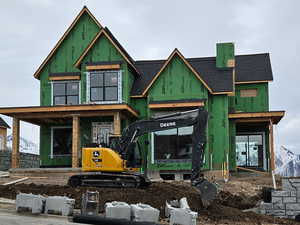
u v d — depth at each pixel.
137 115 28.34
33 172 24.39
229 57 29.08
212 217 16.22
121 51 27.69
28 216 14.31
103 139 26.12
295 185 19.36
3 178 23.27
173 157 26.61
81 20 30.02
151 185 19.16
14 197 17.66
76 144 26.38
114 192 17.33
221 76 28.38
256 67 31.05
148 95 27.78
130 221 13.23
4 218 13.68
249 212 18.16
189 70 27.48
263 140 30.00
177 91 27.45
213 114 27.62
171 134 26.83
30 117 27.17
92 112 26.48
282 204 19.34
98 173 18.97
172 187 19.30
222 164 27.00
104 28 27.78
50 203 14.74
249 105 30.33
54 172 24.16
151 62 31.31
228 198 19.83
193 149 16.30
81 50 29.73
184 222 13.58
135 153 19.20
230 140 28.22
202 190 16.11
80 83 28.94
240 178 25.95
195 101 26.78
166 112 27.53
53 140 29.81
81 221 13.62
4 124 41.69
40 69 29.64
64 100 29.08
